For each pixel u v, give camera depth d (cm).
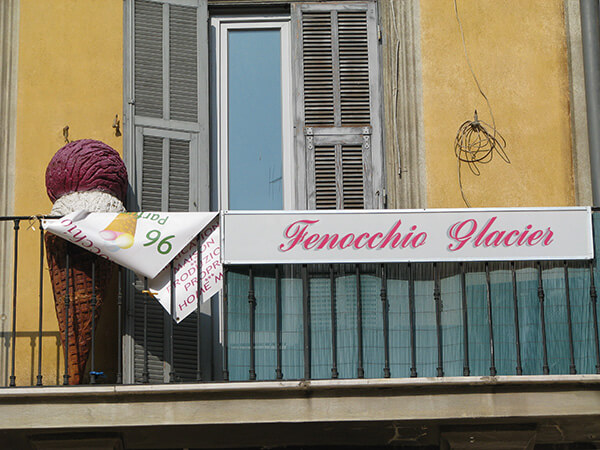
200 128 1088
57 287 977
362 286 978
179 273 970
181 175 1075
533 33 1109
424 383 924
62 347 1030
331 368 965
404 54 1100
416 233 970
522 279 978
